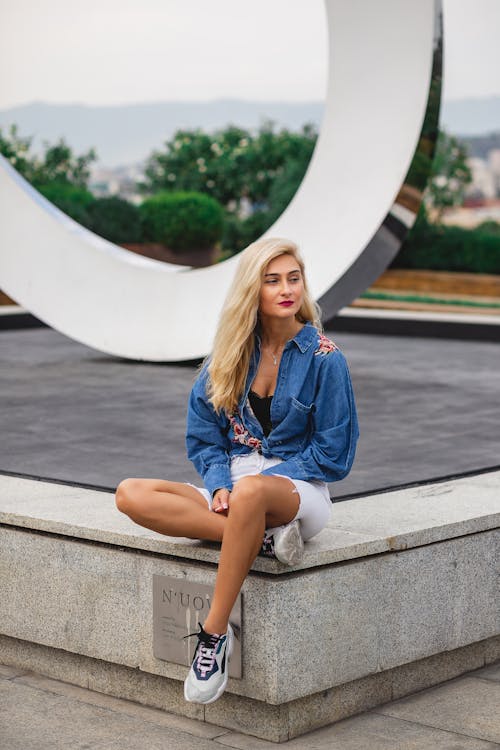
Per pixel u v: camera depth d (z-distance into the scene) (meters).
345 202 7.52
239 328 3.37
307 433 3.48
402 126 7.30
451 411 6.58
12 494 4.40
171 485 3.49
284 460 3.47
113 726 3.56
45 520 3.94
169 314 8.38
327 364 3.38
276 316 3.36
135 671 3.78
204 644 3.28
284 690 3.36
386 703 3.74
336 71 7.50
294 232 7.73
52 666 4.02
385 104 7.36
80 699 3.81
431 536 3.76
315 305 3.52
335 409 3.38
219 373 3.40
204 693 3.27
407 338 10.85
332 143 7.58
